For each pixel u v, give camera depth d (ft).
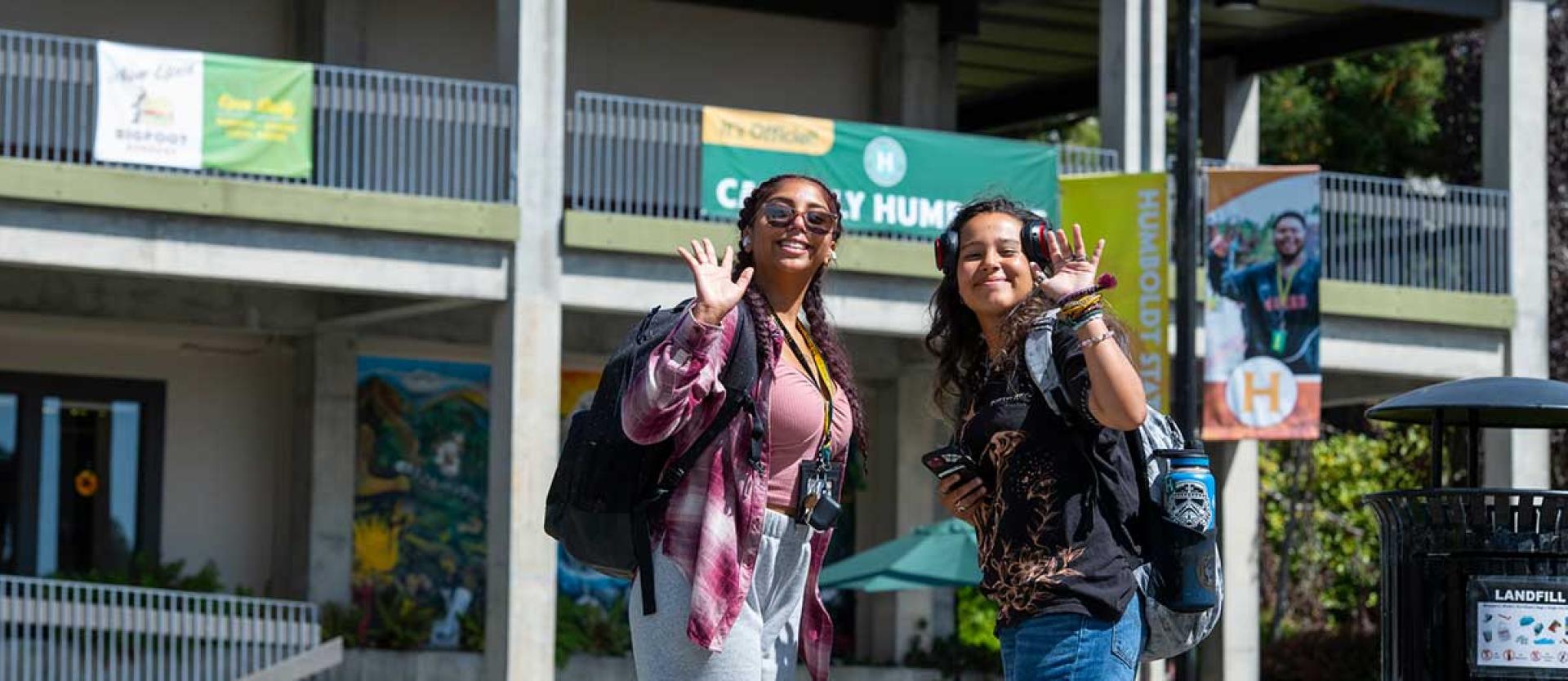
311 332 76.59
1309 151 110.32
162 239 62.28
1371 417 22.20
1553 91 102.83
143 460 75.82
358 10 75.72
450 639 79.25
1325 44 88.58
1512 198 81.20
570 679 78.33
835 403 17.70
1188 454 17.65
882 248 71.05
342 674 74.23
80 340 74.95
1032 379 17.71
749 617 17.08
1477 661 20.34
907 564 71.26
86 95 63.36
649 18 82.02
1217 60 92.38
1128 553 17.52
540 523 66.64
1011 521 17.69
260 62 63.10
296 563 76.43
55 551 74.28
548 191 67.36
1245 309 73.82
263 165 63.05
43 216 60.85
